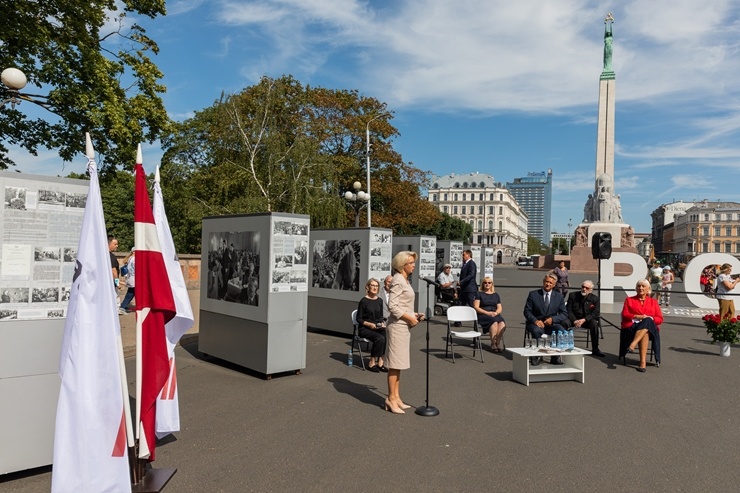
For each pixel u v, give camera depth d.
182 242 33.50
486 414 6.59
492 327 10.77
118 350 4.09
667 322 16.20
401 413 6.51
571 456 5.24
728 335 10.52
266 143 28.03
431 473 4.76
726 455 5.34
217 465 4.86
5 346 4.40
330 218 28.17
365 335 8.94
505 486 4.53
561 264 18.38
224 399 7.06
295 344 8.45
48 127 17.91
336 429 5.89
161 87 19.45
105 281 4.07
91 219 4.12
